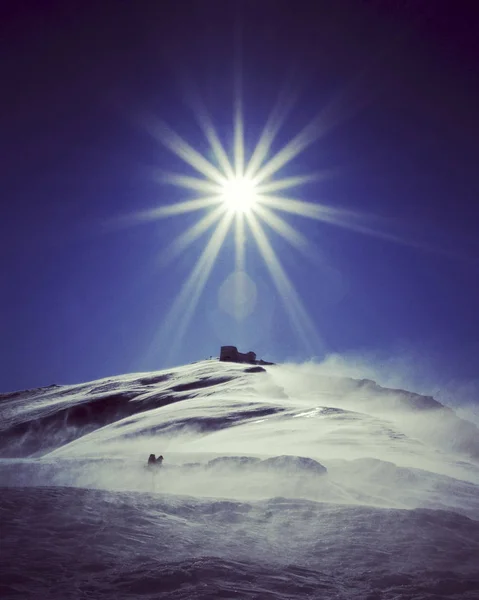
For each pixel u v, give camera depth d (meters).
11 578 7.10
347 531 12.67
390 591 8.25
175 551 9.49
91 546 9.15
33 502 12.28
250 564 9.12
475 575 9.66
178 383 120.62
